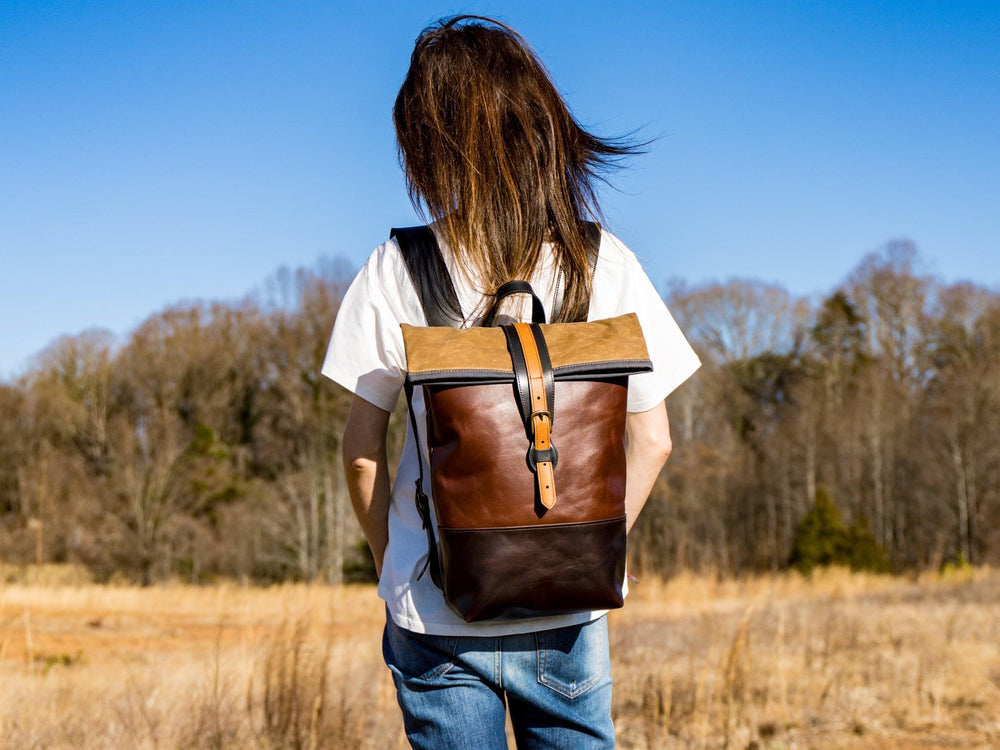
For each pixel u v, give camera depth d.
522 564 1.23
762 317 47.97
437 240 1.42
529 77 1.47
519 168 1.42
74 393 38.34
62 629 11.50
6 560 13.64
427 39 1.51
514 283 1.39
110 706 4.71
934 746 5.12
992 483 34.31
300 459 39.31
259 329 43.78
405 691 1.41
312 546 35.97
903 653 7.77
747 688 5.80
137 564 33.12
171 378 41.16
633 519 1.54
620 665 7.48
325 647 5.08
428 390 1.26
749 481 38.91
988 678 6.76
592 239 1.47
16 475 29.78
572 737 1.40
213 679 4.75
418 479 1.38
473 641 1.35
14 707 4.57
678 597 13.77
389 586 1.41
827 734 5.40
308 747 4.19
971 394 35.97
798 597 16.56
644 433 1.53
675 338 1.54
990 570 24.38
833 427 41.06
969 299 44.44
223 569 35.81
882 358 46.62
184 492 36.03
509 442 1.24
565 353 1.28
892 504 38.22
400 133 1.50
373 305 1.42
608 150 1.57
